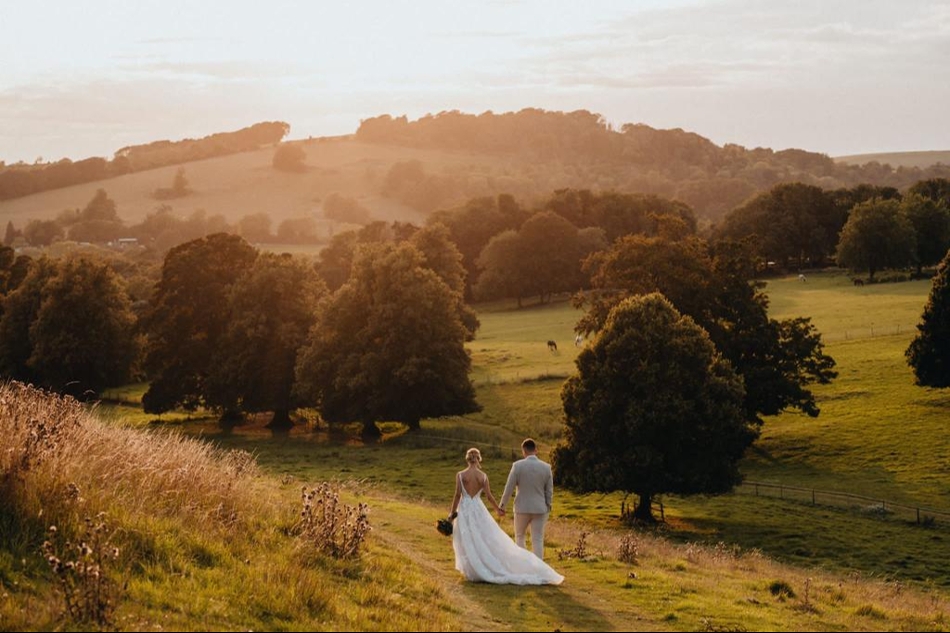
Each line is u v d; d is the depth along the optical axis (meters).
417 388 66.00
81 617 9.54
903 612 16.05
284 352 71.50
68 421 16.06
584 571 16.75
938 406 58.84
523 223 156.75
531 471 15.75
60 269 84.31
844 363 72.62
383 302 67.06
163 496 14.72
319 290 79.44
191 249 75.88
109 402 86.94
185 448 18.50
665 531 38.66
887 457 50.91
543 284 140.25
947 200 167.88
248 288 72.00
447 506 34.06
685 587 15.72
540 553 15.85
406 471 49.06
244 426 73.75
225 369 70.44
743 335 57.38
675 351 41.34
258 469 26.12
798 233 149.50
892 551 35.75
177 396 73.94
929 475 47.31
